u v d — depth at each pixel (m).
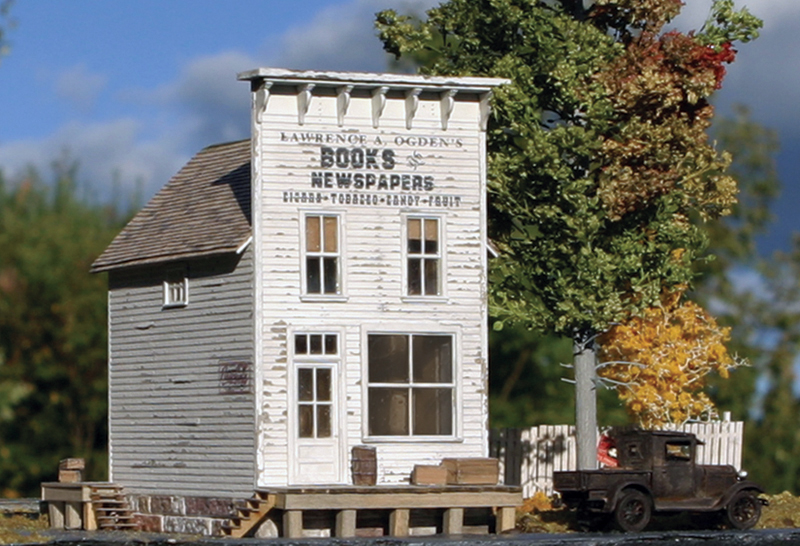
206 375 32.09
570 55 34.97
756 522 31.47
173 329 33.19
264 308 30.67
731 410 58.19
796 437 57.78
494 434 37.97
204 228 32.81
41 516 35.62
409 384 31.64
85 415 49.41
